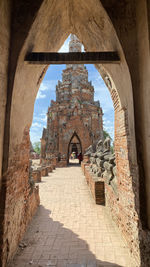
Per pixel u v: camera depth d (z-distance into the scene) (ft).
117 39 10.30
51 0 10.81
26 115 13.64
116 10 10.40
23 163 13.69
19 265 10.44
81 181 37.32
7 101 10.21
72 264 10.53
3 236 9.52
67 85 100.12
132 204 10.93
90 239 13.41
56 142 83.71
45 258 11.11
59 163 69.15
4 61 9.71
